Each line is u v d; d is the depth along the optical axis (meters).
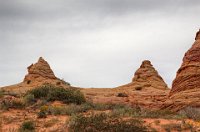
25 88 57.53
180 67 36.88
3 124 23.25
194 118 23.86
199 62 35.75
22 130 21.42
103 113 21.66
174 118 23.62
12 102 28.59
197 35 37.88
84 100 33.28
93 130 19.59
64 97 32.66
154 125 21.08
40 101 30.81
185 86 35.06
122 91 57.72
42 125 22.56
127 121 20.27
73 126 20.47
